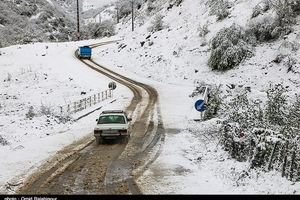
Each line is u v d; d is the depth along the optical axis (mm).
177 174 14461
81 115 29359
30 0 137375
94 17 188500
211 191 12438
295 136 15414
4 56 64562
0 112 32719
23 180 13891
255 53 43969
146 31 73438
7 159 16859
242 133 16359
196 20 61562
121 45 71438
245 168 14633
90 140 21031
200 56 50281
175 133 22438
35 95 42469
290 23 44375
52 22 132125
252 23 46844
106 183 13469
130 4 125125
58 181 13742
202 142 19641
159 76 50875
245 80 40281
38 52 70000
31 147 19203
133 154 17688
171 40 59719
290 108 19172
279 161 14289
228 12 54000
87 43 86188
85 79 50594
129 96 39938
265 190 12320
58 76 51469
